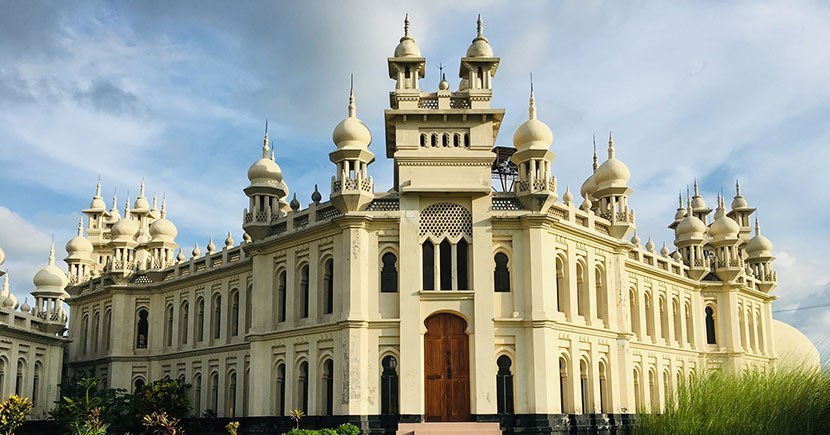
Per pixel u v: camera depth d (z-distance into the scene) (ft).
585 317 135.64
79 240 201.46
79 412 150.41
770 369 81.56
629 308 155.53
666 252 194.90
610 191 147.95
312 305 130.52
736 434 74.79
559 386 123.85
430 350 122.42
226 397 157.58
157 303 181.47
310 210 133.59
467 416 120.37
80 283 197.26
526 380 120.88
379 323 122.01
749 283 199.82
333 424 121.70
